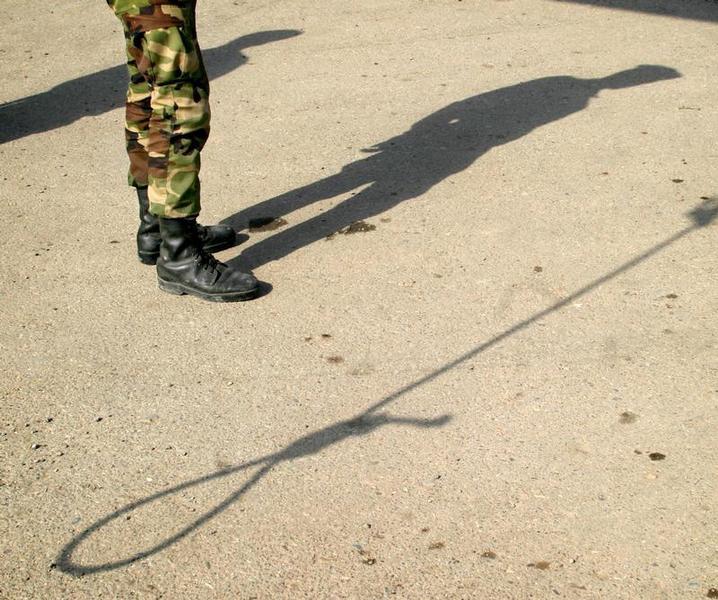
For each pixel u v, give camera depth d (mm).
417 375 3475
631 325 3682
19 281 4324
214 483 3025
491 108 5855
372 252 4340
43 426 3340
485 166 5102
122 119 6223
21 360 3725
